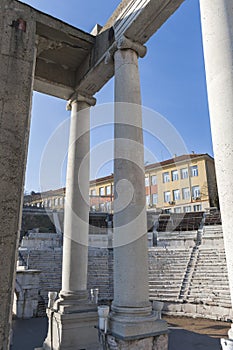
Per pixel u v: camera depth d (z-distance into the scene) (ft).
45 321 49.93
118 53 25.61
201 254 79.92
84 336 27.20
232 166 11.14
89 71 31.68
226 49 12.19
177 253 84.64
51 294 31.07
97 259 86.84
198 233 93.66
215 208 111.86
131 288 19.03
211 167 134.21
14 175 15.69
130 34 25.35
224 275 69.00
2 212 14.83
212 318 55.72
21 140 16.42
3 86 16.75
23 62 17.92
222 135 11.68
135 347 17.42
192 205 122.31
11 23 18.45
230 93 11.68
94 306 29.45
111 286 78.33
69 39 30.37
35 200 114.42
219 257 75.61
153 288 73.26
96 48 30.83
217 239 83.97
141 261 19.70
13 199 15.31
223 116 11.73
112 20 28.43
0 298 13.65
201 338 38.19
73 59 34.12
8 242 14.58
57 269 78.02
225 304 59.06
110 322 18.93
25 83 17.56
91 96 35.81
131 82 24.04
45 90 35.09
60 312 27.78
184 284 71.51
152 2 22.81
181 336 39.32
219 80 12.13
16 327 44.86
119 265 19.77
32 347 33.35
